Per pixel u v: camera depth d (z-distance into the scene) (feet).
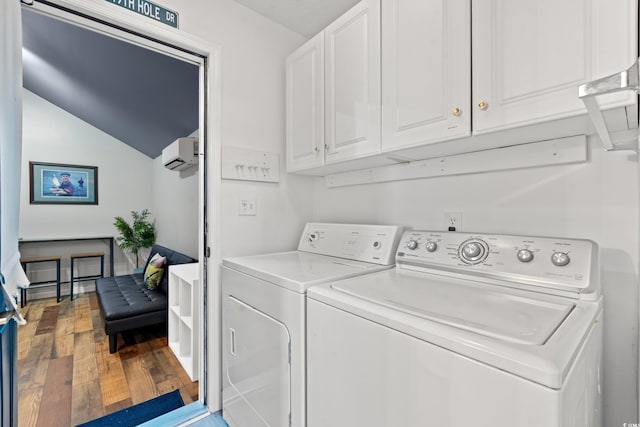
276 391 3.69
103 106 12.08
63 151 14.65
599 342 2.77
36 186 13.97
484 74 3.15
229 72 5.46
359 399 2.64
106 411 5.58
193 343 6.55
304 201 6.66
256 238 5.85
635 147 2.86
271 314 3.80
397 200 5.25
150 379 6.66
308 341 3.24
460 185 4.42
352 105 4.61
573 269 2.90
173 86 8.68
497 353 1.82
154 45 4.83
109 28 4.42
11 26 3.10
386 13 4.12
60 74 10.52
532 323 2.23
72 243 14.73
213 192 5.31
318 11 5.77
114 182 15.96
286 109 5.98
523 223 3.82
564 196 3.50
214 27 5.27
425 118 3.67
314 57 5.31
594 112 2.08
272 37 6.07
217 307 5.33
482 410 1.87
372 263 4.63
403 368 2.31
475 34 3.22
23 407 5.70
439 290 3.14
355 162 4.94
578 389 1.92
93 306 12.27
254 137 5.80
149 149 15.52
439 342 2.09
